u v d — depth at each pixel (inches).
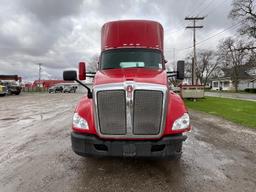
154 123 169.6
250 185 165.5
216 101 864.9
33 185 163.3
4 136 302.2
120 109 168.7
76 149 174.6
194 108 642.2
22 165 199.0
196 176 180.1
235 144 267.6
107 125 169.6
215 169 193.8
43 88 2689.5
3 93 1310.3
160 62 254.1
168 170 190.9
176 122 172.9
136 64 248.8
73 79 208.8
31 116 486.3
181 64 267.0
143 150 167.9
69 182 168.2
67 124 390.9
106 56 259.1
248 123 394.9
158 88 169.6
